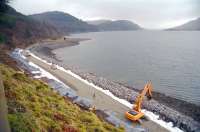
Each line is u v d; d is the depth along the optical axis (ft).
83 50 549.95
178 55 473.26
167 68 334.65
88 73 280.72
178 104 172.65
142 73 300.61
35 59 311.27
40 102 82.84
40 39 585.63
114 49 584.40
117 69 325.83
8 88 76.89
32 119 53.72
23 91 85.05
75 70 278.67
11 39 427.33
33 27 615.98
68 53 486.38
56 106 88.33
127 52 525.34
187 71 311.68
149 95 140.77
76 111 95.35
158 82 254.47
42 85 123.54
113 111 137.08
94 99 157.48
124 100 165.89
